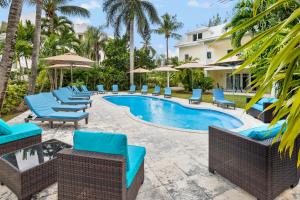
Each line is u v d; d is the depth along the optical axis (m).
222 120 9.55
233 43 7.30
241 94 17.56
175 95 18.31
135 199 2.68
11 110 9.41
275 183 2.59
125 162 2.18
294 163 2.84
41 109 6.72
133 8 21.47
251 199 2.72
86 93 14.27
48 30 19.28
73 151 2.31
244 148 2.78
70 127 6.52
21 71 14.41
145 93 19.69
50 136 5.56
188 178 3.28
